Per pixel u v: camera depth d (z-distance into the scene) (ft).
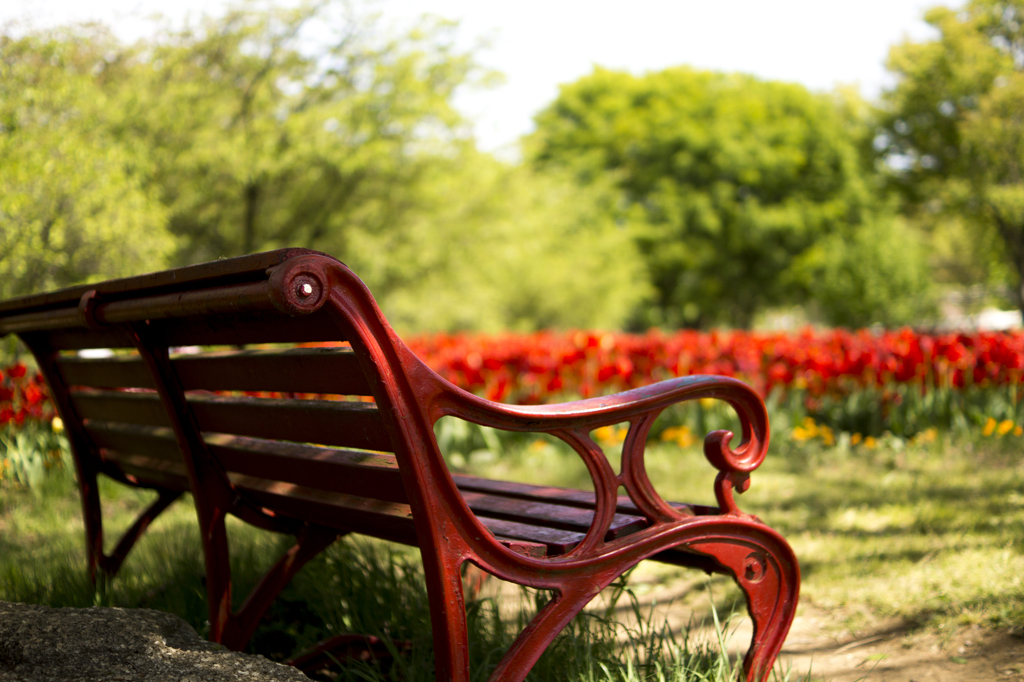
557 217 73.15
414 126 47.78
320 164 45.65
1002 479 14.35
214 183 42.68
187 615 8.06
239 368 5.80
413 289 53.06
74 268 20.76
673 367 20.67
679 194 110.01
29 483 15.14
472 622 7.10
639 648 7.61
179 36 38.86
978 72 72.18
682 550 6.07
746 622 8.84
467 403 4.80
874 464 17.01
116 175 20.26
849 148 105.70
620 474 5.59
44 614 5.97
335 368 4.92
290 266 4.00
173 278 4.99
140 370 6.82
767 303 116.78
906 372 18.67
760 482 15.84
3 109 18.75
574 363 21.24
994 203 74.69
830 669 7.45
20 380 17.30
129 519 13.38
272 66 44.39
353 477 5.36
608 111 118.21
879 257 82.94
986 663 7.16
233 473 6.88
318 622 8.36
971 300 119.34
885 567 9.91
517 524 6.01
